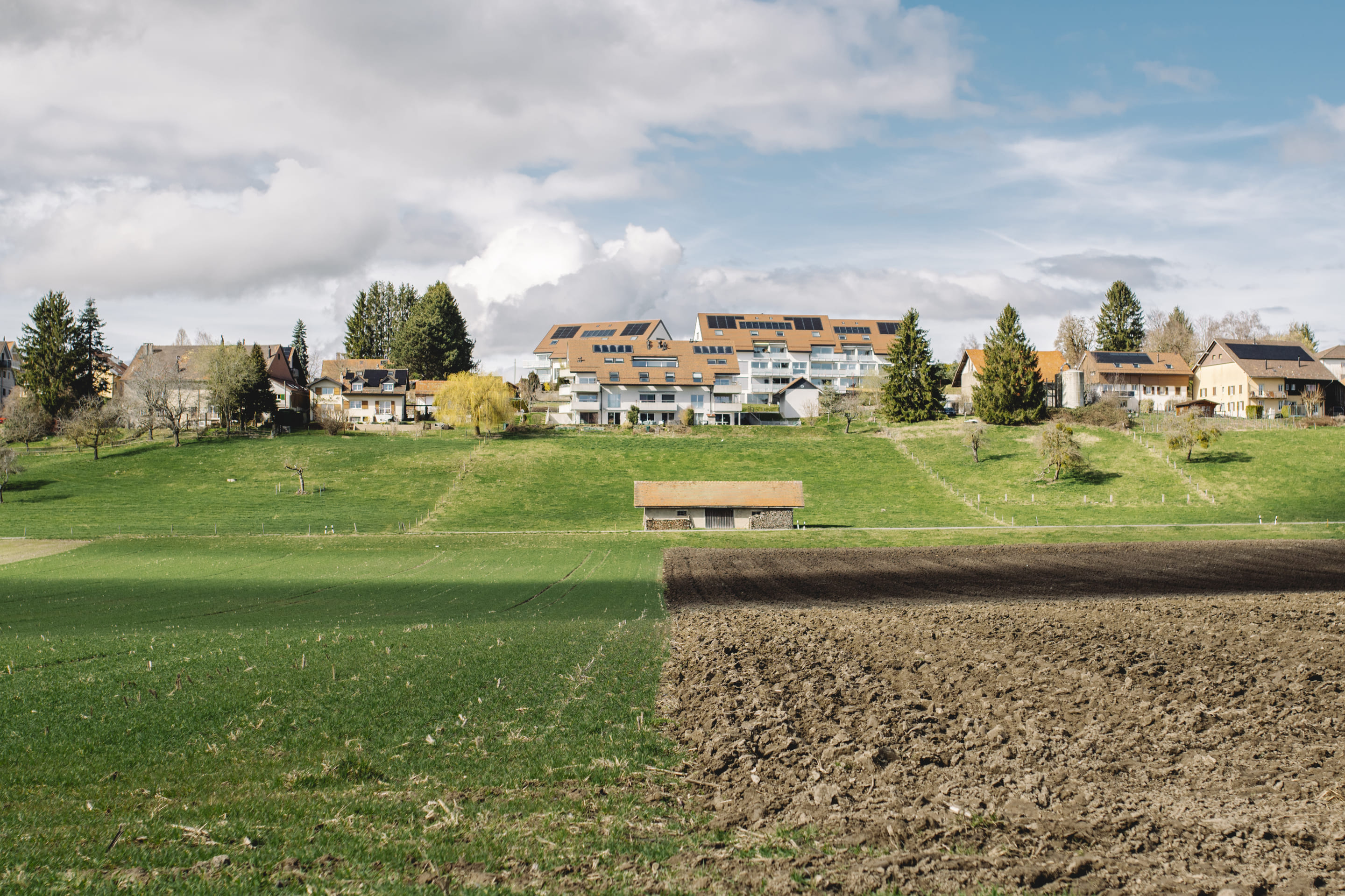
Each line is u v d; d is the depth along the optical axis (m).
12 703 18.11
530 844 11.12
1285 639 24.16
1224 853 10.80
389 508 76.12
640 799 12.88
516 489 84.00
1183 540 58.03
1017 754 14.78
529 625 30.02
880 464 91.50
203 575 46.34
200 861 10.42
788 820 12.08
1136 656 22.31
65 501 75.25
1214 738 15.45
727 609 34.12
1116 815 12.12
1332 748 14.70
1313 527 62.66
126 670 21.48
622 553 55.50
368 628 29.98
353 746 15.45
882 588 40.03
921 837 11.40
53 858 10.34
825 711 17.55
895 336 151.12
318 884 9.83
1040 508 74.12
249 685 19.80
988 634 26.11
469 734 16.22
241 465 89.94
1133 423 97.62
